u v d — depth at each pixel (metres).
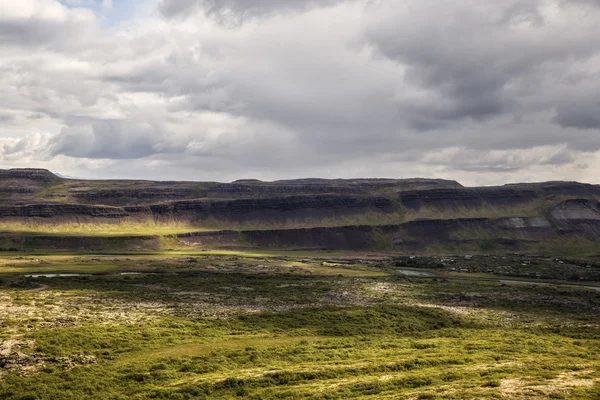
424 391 67.75
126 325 113.88
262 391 72.50
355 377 79.25
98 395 72.44
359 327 123.12
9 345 92.25
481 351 97.62
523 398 61.66
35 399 70.69
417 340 110.12
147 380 79.19
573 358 91.44
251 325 122.19
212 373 82.50
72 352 91.25
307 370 81.94
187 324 118.75
